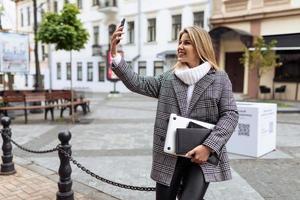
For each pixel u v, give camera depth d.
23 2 38.38
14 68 13.34
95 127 10.05
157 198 2.54
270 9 18.12
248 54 16.38
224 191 4.64
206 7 21.47
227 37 20.39
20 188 4.73
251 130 6.41
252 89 19.16
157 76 2.68
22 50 13.48
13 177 5.20
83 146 7.44
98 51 29.31
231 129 2.28
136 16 26.33
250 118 6.40
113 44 2.54
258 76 17.19
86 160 6.26
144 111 14.25
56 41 12.65
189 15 22.58
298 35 17.23
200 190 2.31
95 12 30.06
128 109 15.07
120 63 2.53
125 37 27.31
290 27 17.52
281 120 11.59
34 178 5.16
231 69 20.80
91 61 30.80
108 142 7.86
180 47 2.50
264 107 6.50
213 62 2.46
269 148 6.82
